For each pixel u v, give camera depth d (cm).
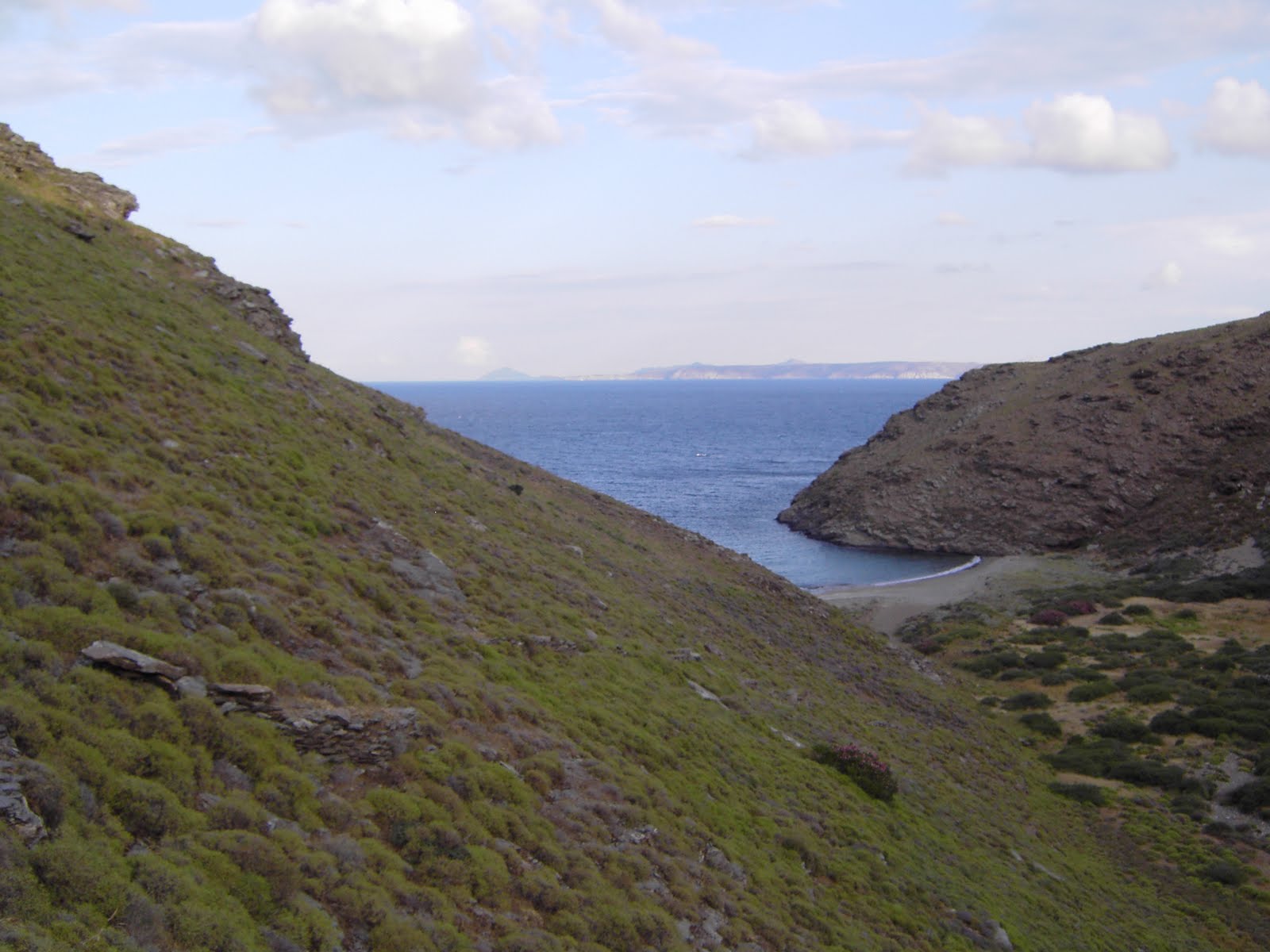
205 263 4353
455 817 1357
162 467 2061
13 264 2689
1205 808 3497
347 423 3591
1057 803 3572
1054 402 13388
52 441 1831
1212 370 12231
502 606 2606
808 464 19350
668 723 2369
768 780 2389
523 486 5516
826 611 5719
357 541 2452
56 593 1279
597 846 1523
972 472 12350
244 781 1145
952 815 2900
